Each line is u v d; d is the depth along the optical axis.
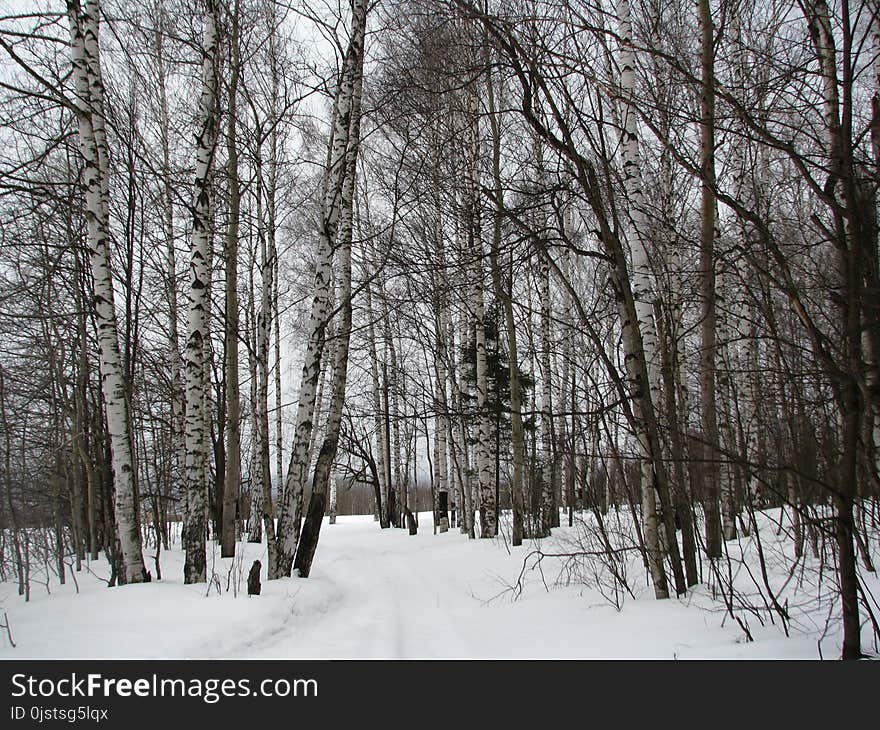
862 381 3.57
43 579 10.59
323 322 9.31
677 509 6.83
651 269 7.34
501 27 4.75
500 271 6.56
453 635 6.43
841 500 3.79
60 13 7.32
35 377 13.27
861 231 3.55
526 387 17.91
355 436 26.42
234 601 6.71
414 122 11.48
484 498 14.30
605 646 5.22
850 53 3.53
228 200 12.21
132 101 10.80
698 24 6.61
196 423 8.17
